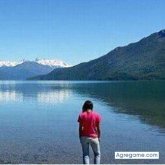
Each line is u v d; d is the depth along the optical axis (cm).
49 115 5512
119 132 3634
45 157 2467
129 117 5131
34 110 6494
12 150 2689
